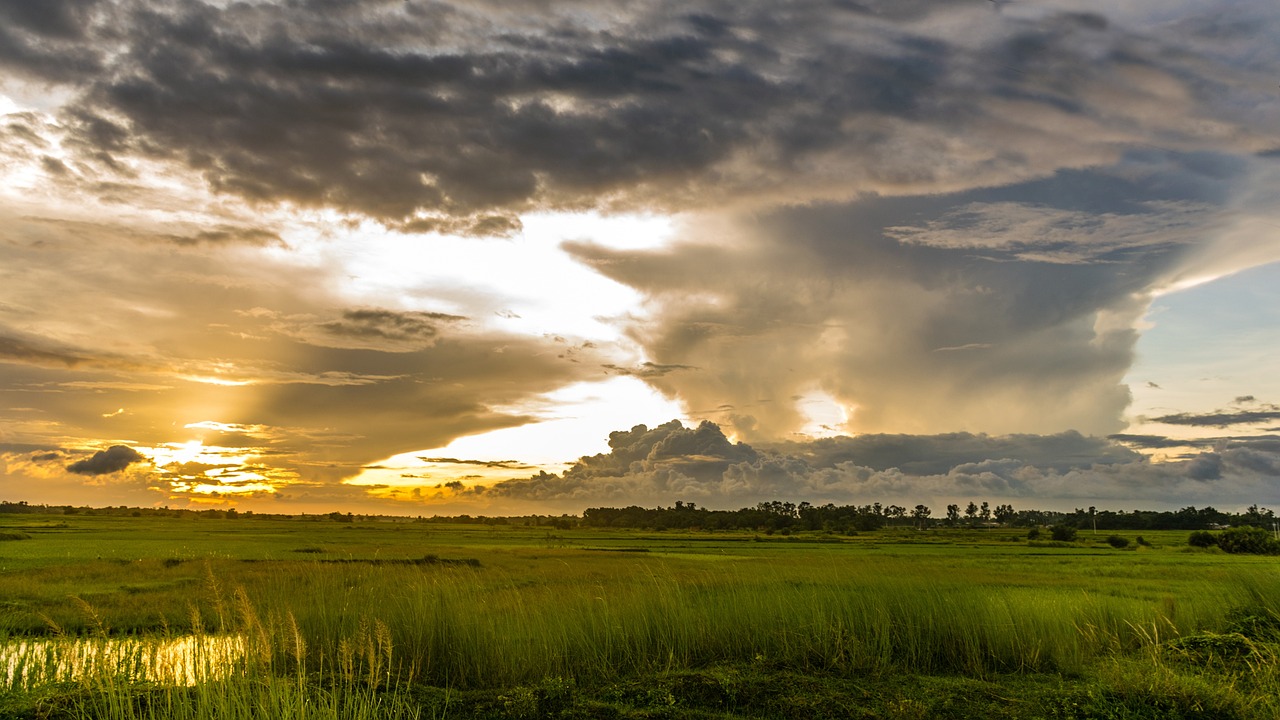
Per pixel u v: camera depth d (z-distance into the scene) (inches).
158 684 393.4
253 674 381.1
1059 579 1535.4
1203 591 766.5
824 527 7440.9
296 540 3464.6
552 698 432.5
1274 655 466.9
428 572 804.0
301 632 521.0
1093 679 500.1
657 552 2935.5
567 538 5019.7
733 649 544.1
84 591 1134.4
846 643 528.1
